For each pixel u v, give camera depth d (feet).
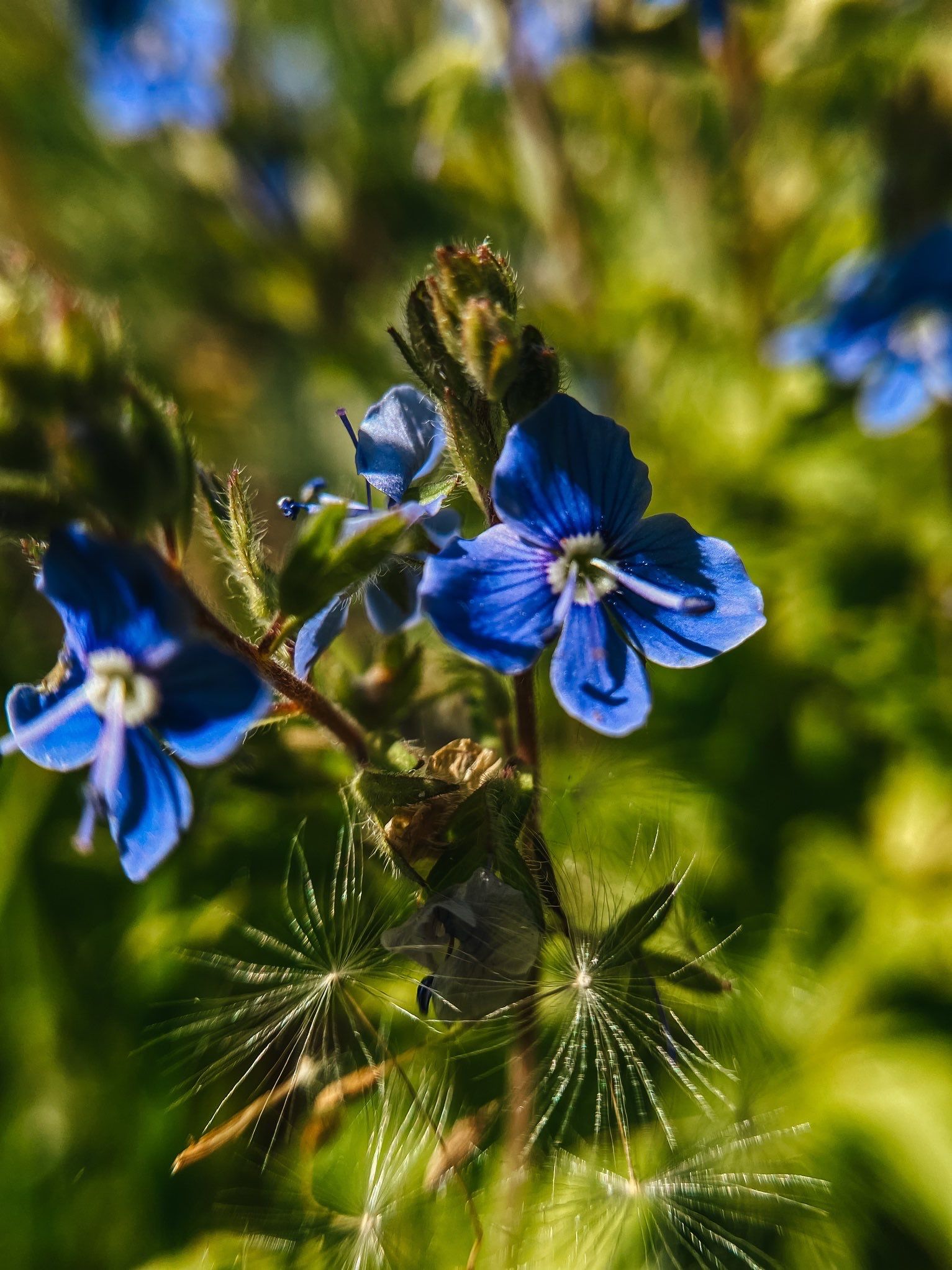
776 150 0.48
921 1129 0.35
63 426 0.26
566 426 0.28
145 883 0.38
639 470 0.28
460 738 0.32
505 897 0.27
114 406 0.26
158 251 0.57
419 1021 0.29
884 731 0.40
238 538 0.29
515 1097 0.29
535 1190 0.30
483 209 0.50
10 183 0.56
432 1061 0.30
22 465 0.26
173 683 0.26
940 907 0.38
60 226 0.57
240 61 0.56
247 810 0.37
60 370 0.26
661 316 0.46
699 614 0.28
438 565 0.27
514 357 0.27
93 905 0.38
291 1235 0.30
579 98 0.50
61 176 0.57
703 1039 0.31
